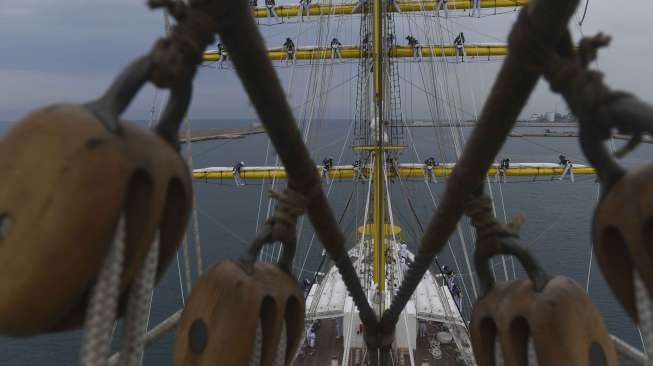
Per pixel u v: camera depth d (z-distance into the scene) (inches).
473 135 80.6
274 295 95.0
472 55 861.2
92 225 49.0
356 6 835.4
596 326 86.0
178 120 67.1
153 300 1243.8
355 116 805.9
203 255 1513.3
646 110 52.7
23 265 46.9
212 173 904.9
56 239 47.3
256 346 93.2
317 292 684.1
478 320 102.4
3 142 51.6
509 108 72.2
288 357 107.5
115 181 51.3
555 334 83.5
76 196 48.3
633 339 1098.7
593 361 83.7
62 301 49.1
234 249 1567.4
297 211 101.0
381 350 220.8
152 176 57.2
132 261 56.7
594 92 58.2
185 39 60.2
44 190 48.0
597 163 62.6
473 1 838.5
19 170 49.3
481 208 99.3
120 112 55.8
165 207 64.2
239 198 2454.5
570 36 62.6
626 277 63.0
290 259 106.1
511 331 91.6
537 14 59.1
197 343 88.9
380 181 536.1
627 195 57.7
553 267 1444.4
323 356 600.1
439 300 678.5
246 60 68.4
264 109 77.2
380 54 548.1
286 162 92.3
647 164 58.7
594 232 65.2
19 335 50.8
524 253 93.4
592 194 2491.4
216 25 61.7
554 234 1755.7
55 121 51.0
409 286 156.5
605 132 60.2
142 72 57.8
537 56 62.4
